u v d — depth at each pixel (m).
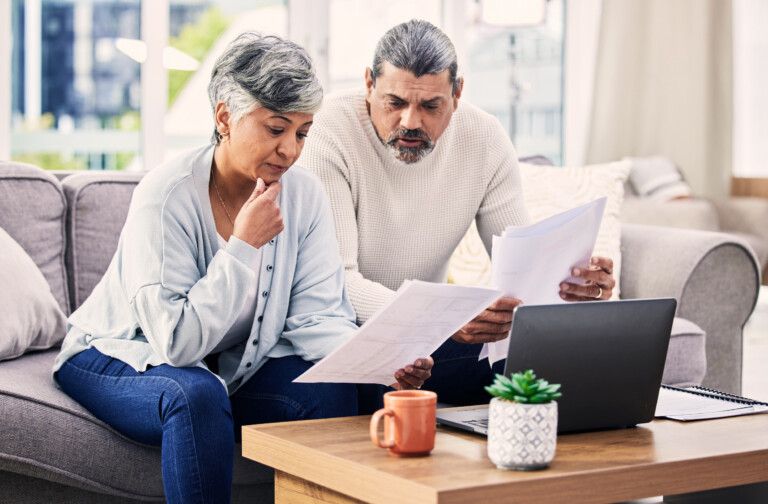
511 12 4.70
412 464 1.20
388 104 1.86
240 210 1.75
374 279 2.16
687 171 5.30
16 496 1.67
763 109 5.78
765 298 6.14
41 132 3.83
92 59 3.85
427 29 1.83
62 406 1.67
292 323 1.80
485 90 4.82
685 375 2.36
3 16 3.62
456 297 1.41
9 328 1.94
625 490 1.20
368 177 2.07
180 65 3.89
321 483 1.26
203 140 3.97
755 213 4.87
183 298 1.64
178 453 1.53
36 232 2.15
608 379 1.40
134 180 2.34
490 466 1.19
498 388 1.19
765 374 3.89
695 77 5.28
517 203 2.20
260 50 1.64
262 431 1.41
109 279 1.81
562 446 1.32
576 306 1.35
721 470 1.28
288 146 1.66
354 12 4.20
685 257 2.53
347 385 1.75
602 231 2.65
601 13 5.02
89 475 1.67
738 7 5.64
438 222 2.14
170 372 1.62
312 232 1.86
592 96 5.03
